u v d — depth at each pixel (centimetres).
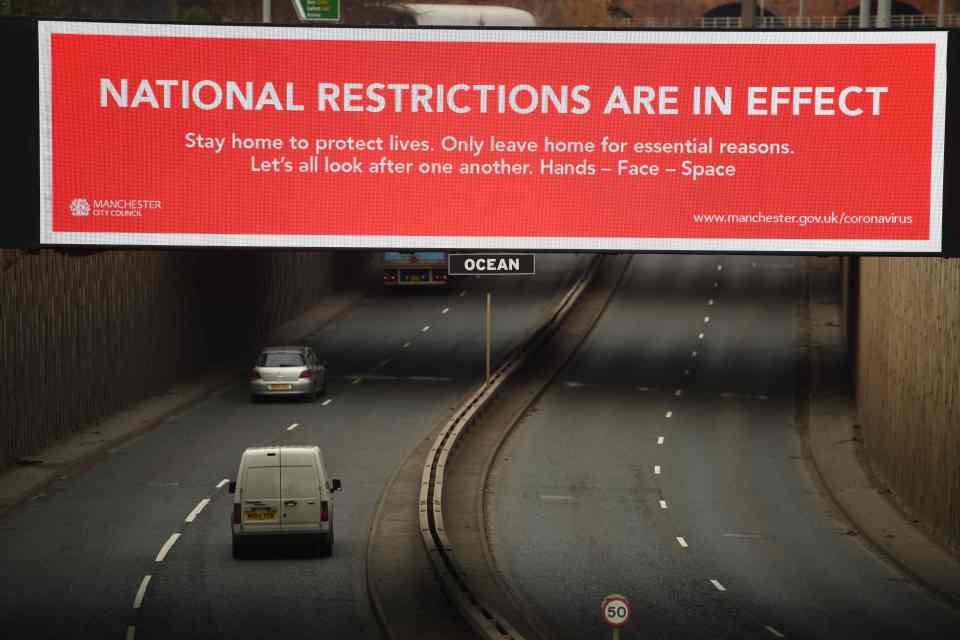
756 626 7294
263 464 8225
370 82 6656
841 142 6562
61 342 12106
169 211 6669
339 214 6688
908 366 10875
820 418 14525
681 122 6606
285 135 6669
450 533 9575
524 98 6644
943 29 6481
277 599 7394
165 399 14250
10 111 6600
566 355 17388
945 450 9462
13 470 10894
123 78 6625
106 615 7069
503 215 6675
